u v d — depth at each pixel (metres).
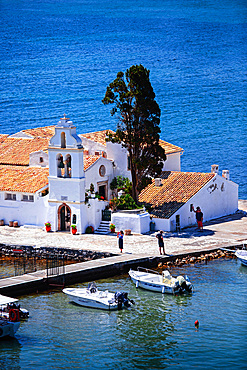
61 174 88.12
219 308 62.38
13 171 93.81
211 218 92.88
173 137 178.25
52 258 74.25
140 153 89.31
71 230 86.00
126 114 87.25
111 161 92.81
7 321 57.41
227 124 192.88
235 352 53.78
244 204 102.50
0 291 65.19
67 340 56.38
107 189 92.44
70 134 84.56
